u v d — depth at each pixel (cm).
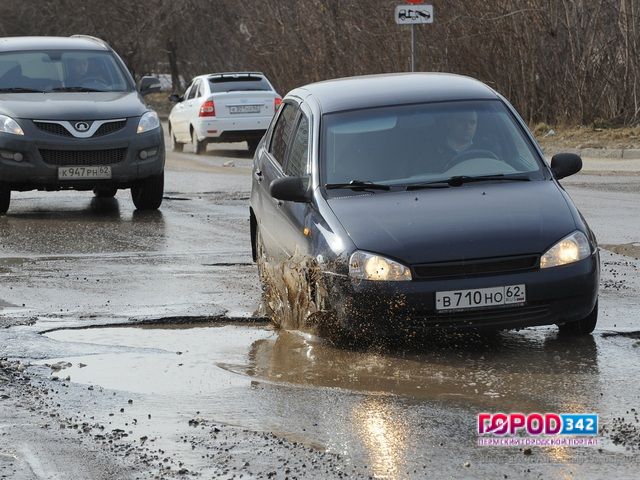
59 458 1284
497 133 2056
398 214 1834
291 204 2006
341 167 1988
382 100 2120
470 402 1482
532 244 1759
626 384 1555
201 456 1281
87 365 1706
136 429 1390
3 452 1310
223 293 2230
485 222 1795
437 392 1532
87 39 3975
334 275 1767
